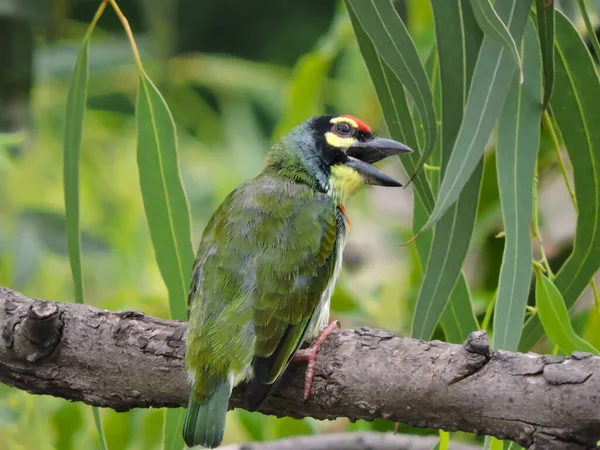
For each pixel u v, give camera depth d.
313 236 8.57
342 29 13.43
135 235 13.39
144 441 11.34
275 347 7.79
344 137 9.87
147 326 7.88
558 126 9.05
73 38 16.77
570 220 12.44
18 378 7.88
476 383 6.78
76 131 9.20
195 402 7.54
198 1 22.17
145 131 9.16
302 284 8.24
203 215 15.49
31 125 13.92
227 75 17.00
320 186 9.77
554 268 12.21
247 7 22.27
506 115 8.49
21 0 13.31
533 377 6.62
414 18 12.90
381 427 11.92
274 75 17.05
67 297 13.22
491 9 7.41
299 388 7.54
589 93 8.93
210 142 16.92
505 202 8.35
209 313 8.02
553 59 8.29
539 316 8.38
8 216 12.60
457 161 7.88
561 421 6.50
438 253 8.33
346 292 12.48
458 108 8.38
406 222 14.77
